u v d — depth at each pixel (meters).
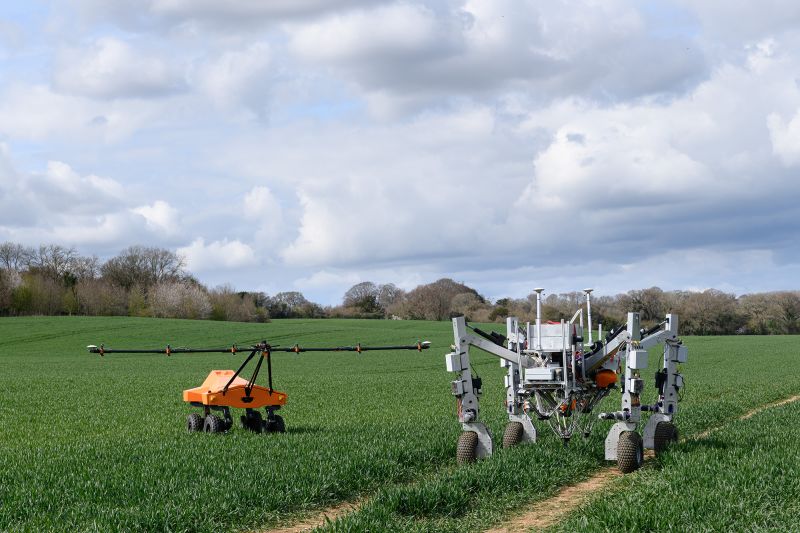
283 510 12.34
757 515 10.43
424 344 20.30
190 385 44.88
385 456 15.80
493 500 12.54
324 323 136.00
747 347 87.88
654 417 16.88
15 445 21.67
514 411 17.69
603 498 11.88
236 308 145.38
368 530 10.25
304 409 30.98
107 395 38.59
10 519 11.23
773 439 17.25
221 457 16.14
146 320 119.38
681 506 10.79
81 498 12.50
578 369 16.55
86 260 157.75
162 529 10.77
